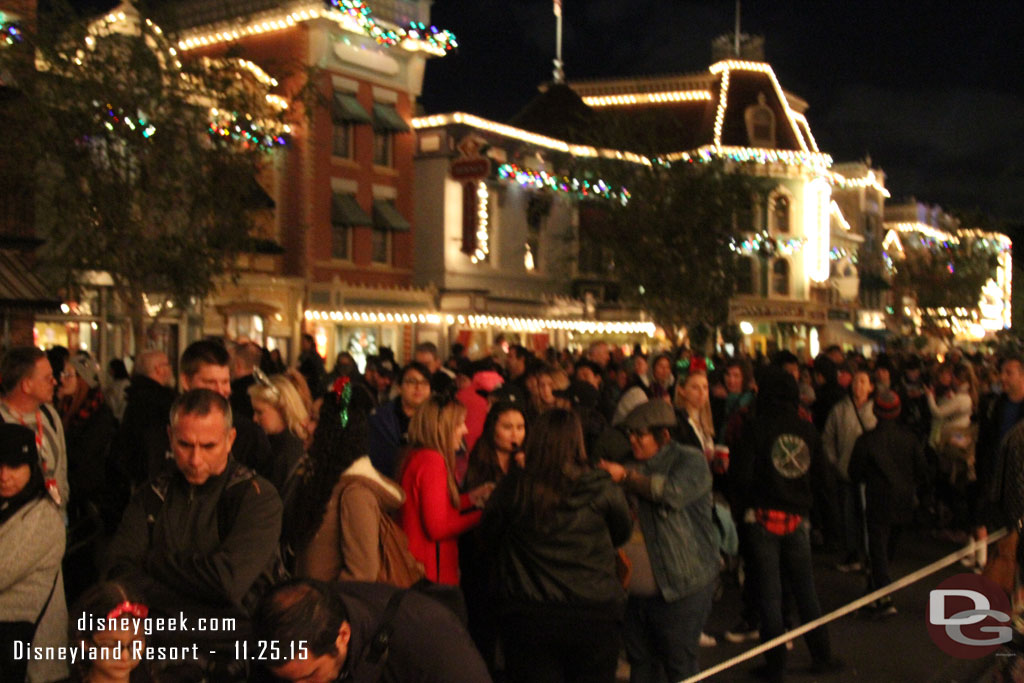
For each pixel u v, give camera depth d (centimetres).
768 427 650
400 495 443
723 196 2609
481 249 3048
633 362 1378
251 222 1580
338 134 2814
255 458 535
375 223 2884
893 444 781
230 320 2438
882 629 695
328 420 434
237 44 1568
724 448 766
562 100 3834
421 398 688
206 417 382
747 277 2883
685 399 788
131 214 1441
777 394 657
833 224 4772
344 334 2759
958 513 1125
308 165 2686
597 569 451
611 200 2772
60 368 770
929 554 1054
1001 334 4962
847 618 743
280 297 2564
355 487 421
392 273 2969
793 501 640
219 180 1514
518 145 3244
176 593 377
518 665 456
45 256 1482
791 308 4062
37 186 1386
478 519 498
